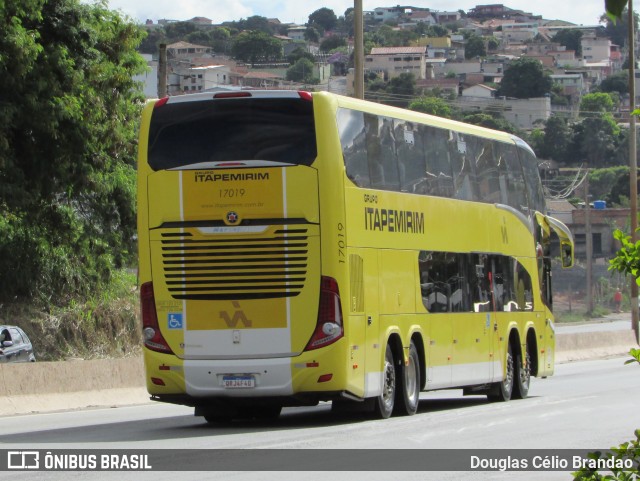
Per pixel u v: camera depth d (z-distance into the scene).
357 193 18.34
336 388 17.50
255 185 17.62
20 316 36.06
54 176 35.59
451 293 21.98
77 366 23.64
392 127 20.02
